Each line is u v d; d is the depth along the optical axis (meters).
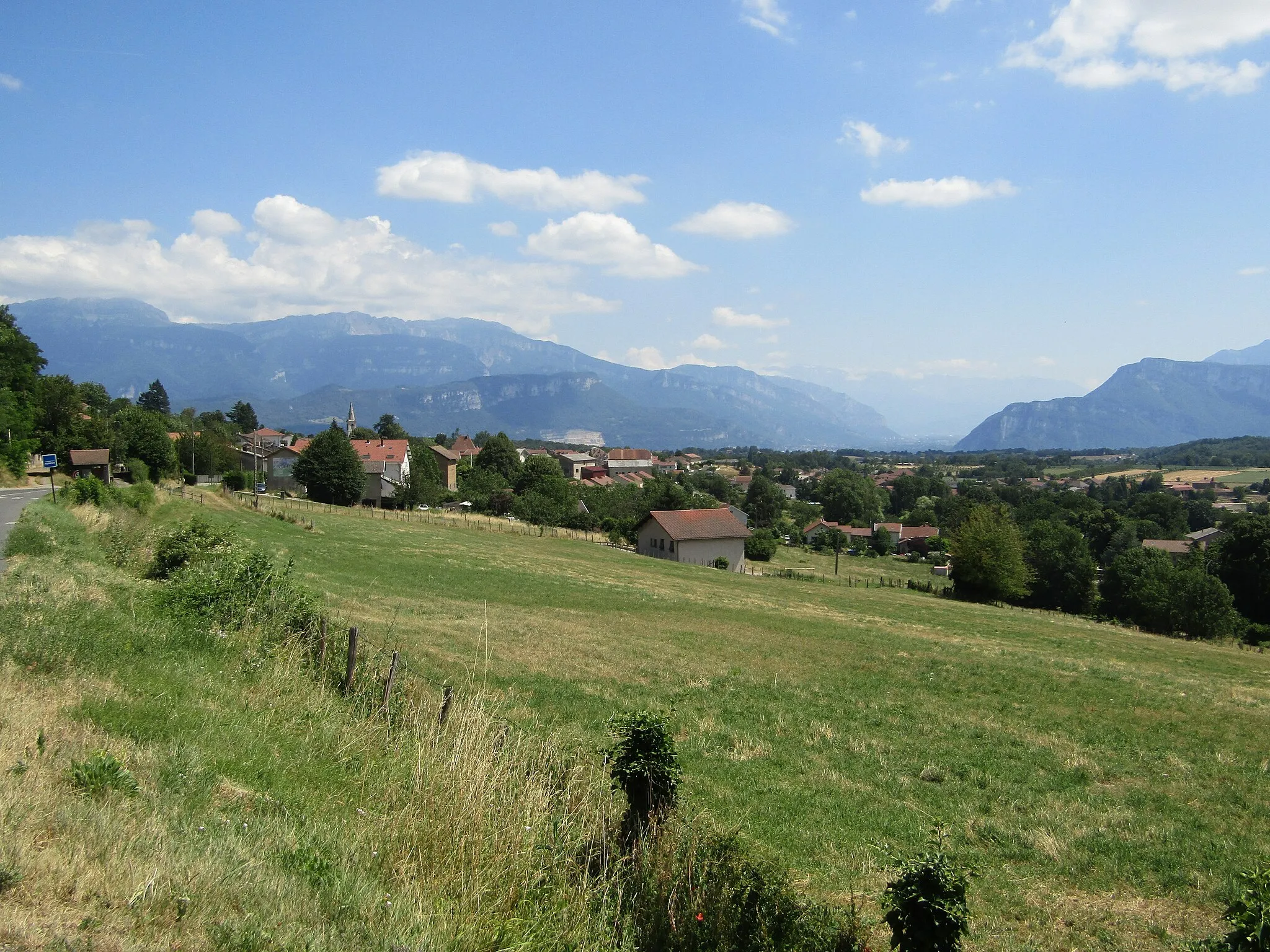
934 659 29.36
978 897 9.43
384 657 15.68
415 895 6.19
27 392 67.00
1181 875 10.20
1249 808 13.41
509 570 49.75
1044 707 21.62
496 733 9.44
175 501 56.03
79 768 6.83
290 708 11.22
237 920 5.02
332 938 5.12
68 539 25.41
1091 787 14.30
